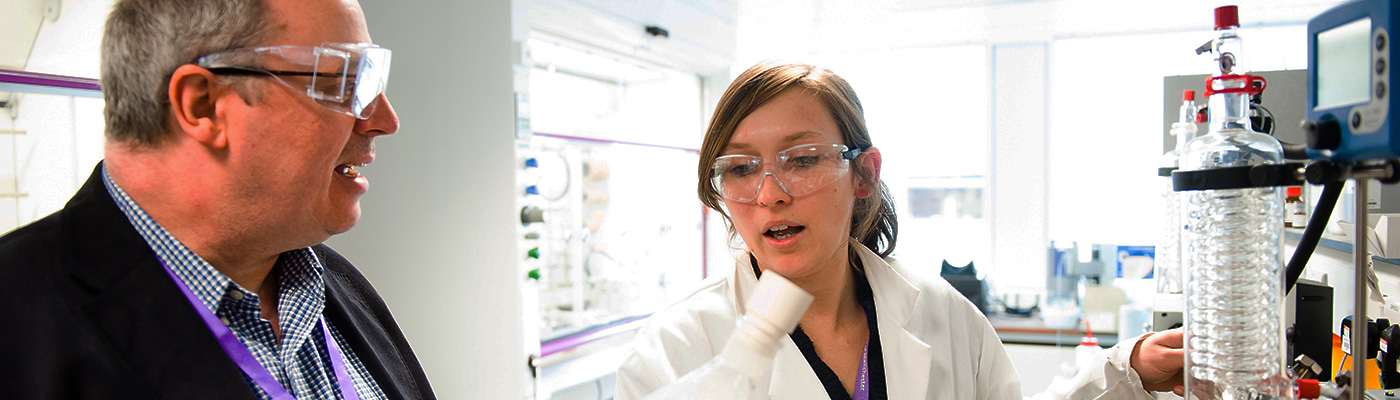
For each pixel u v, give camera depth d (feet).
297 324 2.85
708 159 3.07
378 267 5.45
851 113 3.00
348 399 2.95
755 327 1.68
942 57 12.78
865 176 3.12
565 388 8.58
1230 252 2.03
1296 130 6.93
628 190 10.68
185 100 2.24
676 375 3.14
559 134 9.16
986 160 12.74
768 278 1.74
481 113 5.93
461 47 5.83
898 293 3.42
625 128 10.43
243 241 2.51
